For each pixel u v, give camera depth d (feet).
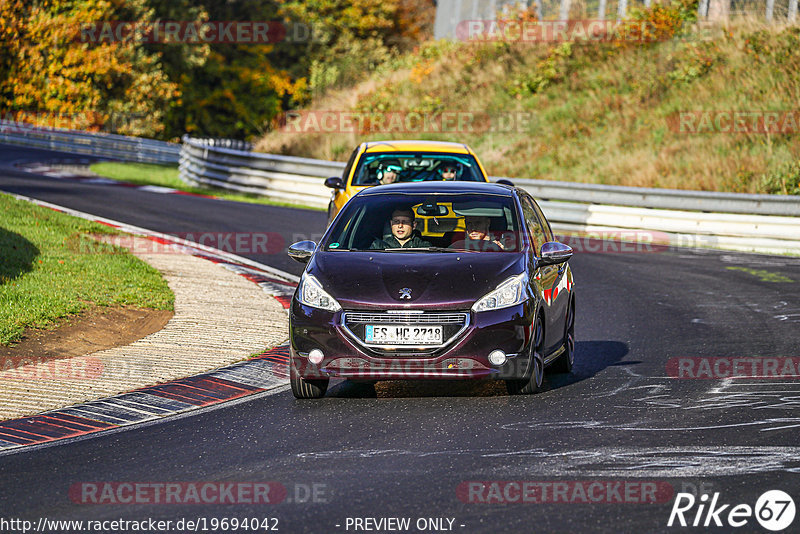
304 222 253.65
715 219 241.96
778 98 331.57
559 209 267.59
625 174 317.22
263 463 75.31
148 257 179.93
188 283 158.81
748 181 289.53
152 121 630.74
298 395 96.94
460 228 105.70
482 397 96.73
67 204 261.44
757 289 171.42
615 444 78.54
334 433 83.82
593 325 140.67
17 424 88.43
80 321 126.41
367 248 103.04
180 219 246.88
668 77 366.63
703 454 75.41
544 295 99.40
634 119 351.67
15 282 139.44
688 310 151.33
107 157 526.57
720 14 390.42
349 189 163.12
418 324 91.30
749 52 361.51
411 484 68.80
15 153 483.92
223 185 341.82
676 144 323.78
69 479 72.23
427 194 108.99
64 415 91.40
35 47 598.75
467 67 427.33
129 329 126.93
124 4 634.84
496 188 111.65
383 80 444.96
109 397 97.76
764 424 84.69
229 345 120.78
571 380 105.40
